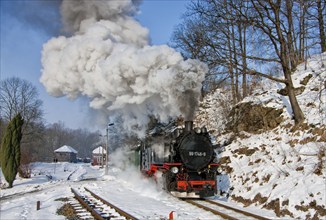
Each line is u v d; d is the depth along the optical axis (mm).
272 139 14578
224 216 8992
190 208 10492
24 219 9461
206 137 12773
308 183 9867
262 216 9258
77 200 12680
